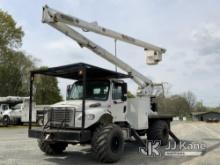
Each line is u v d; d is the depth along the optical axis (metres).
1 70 46.31
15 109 29.31
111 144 8.56
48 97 46.81
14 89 48.91
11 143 13.27
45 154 10.09
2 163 8.45
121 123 10.16
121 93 10.14
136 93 13.11
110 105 9.56
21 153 10.33
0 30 43.38
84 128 8.27
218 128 29.45
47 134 8.45
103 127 8.65
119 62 11.96
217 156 9.84
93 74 9.59
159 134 12.25
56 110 8.80
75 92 9.98
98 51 11.06
